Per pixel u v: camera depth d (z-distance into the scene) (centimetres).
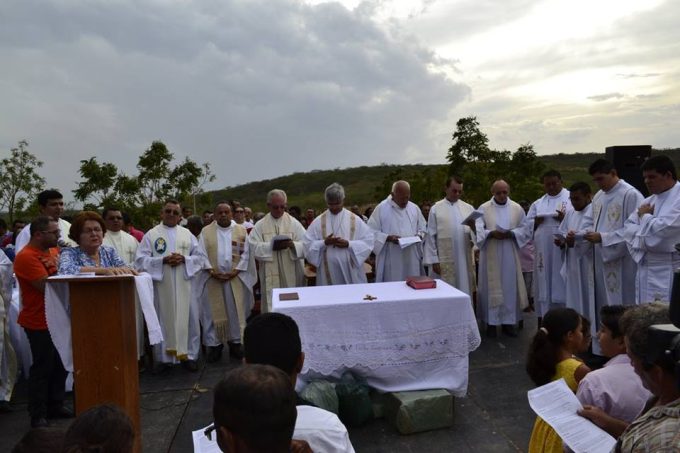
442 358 488
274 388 142
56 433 183
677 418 138
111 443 179
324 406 445
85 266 401
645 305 186
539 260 752
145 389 594
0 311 542
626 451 144
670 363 155
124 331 347
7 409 548
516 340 725
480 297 762
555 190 761
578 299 659
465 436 454
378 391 486
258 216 1397
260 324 221
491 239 745
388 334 477
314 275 853
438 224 754
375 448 437
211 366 670
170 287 640
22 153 1947
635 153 806
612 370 254
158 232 660
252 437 139
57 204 565
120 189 1391
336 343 470
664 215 520
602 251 604
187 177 1488
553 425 242
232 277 688
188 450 454
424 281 526
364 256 671
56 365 504
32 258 464
